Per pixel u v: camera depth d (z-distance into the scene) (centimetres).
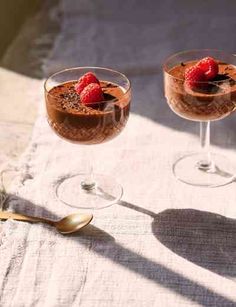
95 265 73
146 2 136
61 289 70
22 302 69
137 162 90
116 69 113
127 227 79
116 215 80
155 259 74
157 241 76
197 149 93
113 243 76
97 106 78
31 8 140
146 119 100
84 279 71
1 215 80
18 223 79
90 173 87
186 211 81
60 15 133
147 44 121
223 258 74
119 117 79
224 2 136
